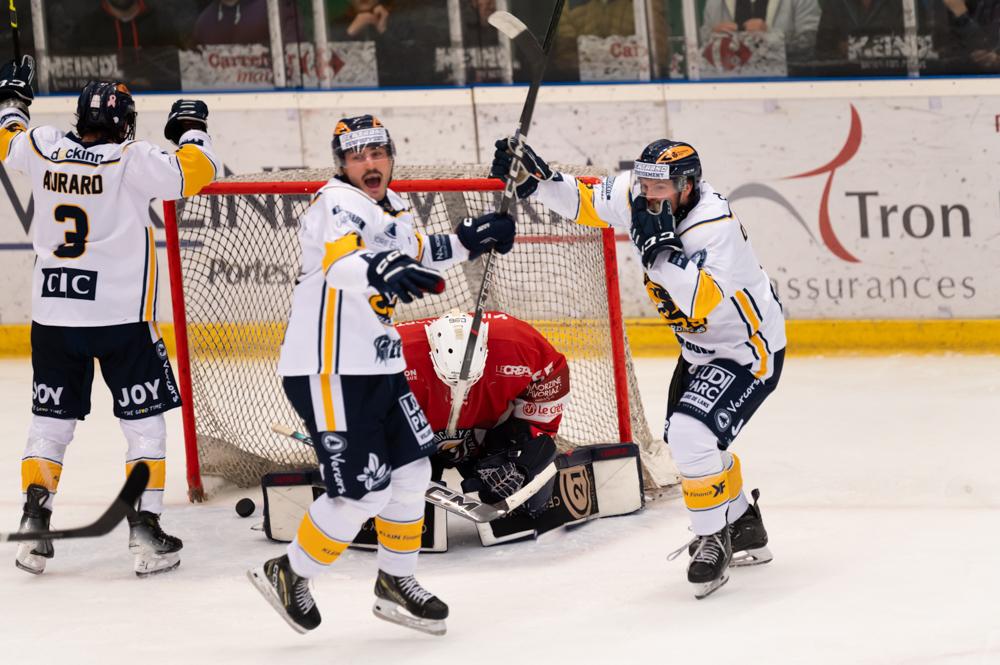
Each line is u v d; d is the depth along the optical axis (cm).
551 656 934
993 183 2069
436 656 945
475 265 1530
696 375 1070
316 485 1262
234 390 1488
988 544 1163
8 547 1258
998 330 2055
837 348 2106
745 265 1045
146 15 2267
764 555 1132
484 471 1233
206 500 1433
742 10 2158
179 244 1441
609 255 1374
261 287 1490
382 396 951
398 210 954
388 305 901
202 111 1213
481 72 2266
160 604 1087
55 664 945
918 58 2125
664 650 935
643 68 2200
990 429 1598
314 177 1510
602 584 1105
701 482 1040
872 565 1119
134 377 1181
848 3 2127
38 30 2278
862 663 892
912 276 2108
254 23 2262
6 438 1677
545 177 1082
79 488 1458
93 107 1166
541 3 2234
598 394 1441
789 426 1662
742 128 2130
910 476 1415
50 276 1169
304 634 1005
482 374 1212
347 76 2281
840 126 2097
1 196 2156
